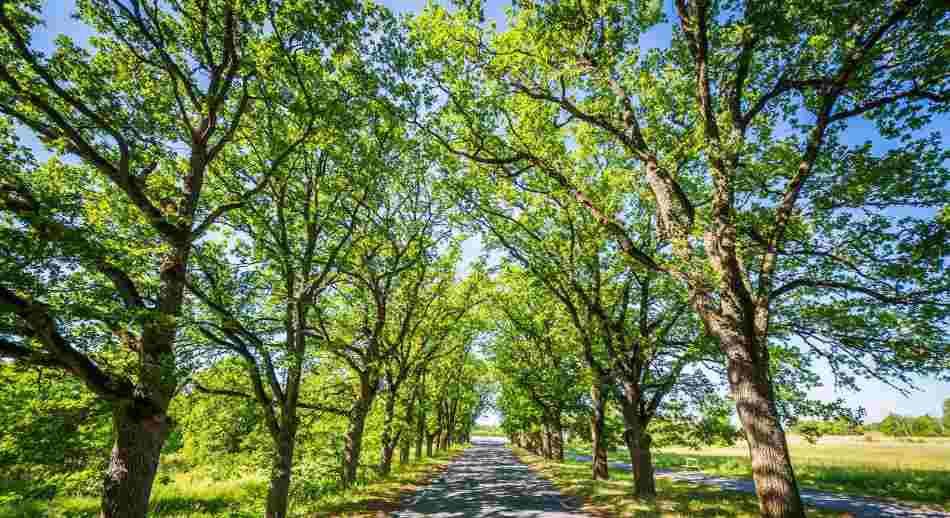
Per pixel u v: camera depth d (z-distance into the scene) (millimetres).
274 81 9453
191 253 9555
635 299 15898
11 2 6746
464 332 25922
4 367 7410
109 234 7723
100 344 7402
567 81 9875
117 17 8273
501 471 26328
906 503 13734
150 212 7910
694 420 13930
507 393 26062
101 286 7223
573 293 15719
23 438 8242
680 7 8812
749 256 10016
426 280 20016
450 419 50062
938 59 7316
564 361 18219
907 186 9023
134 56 9422
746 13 8180
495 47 9836
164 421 7840
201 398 11820
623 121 10289
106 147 8984
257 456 14219
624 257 9555
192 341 8414
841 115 8047
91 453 10891
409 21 10125
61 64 7742
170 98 9812
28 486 10148
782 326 10789
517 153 10734
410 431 23609
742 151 8484
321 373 16812
